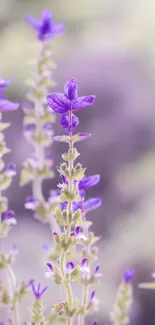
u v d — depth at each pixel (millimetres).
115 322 709
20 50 3156
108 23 3572
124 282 713
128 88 3094
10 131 2674
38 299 644
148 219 2191
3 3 3627
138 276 1923
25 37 3334
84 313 619
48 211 773
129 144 2920
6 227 687
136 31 3410
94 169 2865
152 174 2666
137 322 1742
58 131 2439
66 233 599
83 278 637
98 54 3240
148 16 3432
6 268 682
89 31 3518
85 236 612
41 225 2301
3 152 685
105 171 2818
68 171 598
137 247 2033
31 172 786
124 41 3363
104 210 2580
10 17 3590
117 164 2828
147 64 3266
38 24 791
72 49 3332
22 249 1979
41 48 793
